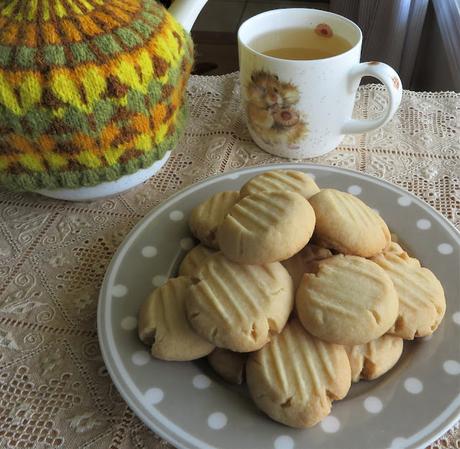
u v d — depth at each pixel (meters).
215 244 0.30
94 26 0.30
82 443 0.24
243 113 0.47
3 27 0.30
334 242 0.28
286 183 0.31
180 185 0.40
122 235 0.35
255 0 1.05
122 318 0.28
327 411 0.23
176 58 0.33
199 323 0.24
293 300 0.26
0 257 0.34
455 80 0.58
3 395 0.26
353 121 0.40
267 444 0.22
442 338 0.26
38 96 0.28
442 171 0.40
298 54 0.41
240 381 0.25
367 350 0.25
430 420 0.23
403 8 0.65
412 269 0.28
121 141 0.32
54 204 0.38
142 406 0.24
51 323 0.30
